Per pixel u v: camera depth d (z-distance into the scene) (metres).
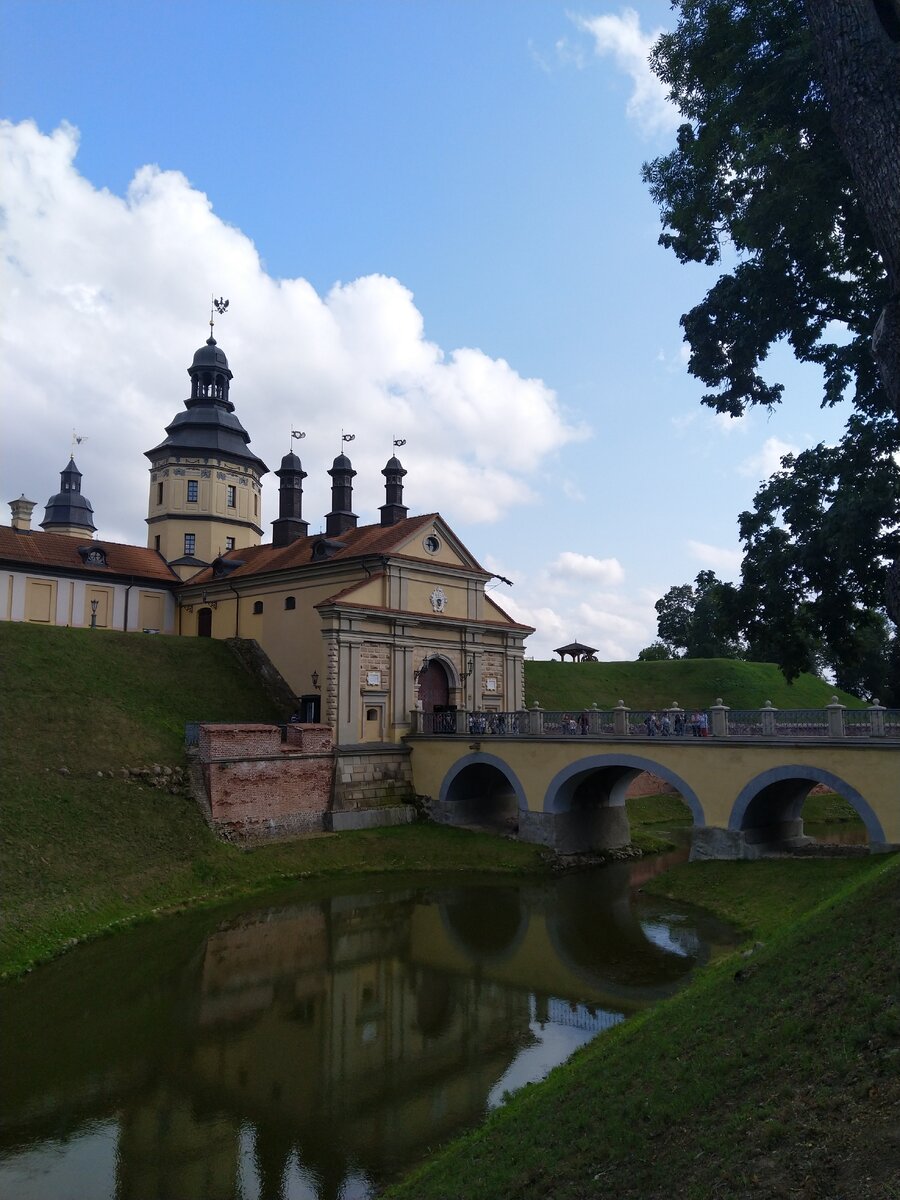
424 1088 14.22
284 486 49.12
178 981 19.69
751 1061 8.66
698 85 16.36
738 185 17.03
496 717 36.59
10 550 45.34
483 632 44.22
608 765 31.91
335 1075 14.82
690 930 23.39
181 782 30.61
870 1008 8.43
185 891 26.31
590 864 33.47
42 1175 11.80
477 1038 16.36
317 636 41.22
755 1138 7.06
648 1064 10.06
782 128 14.93
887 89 9.65
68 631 37.78
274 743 33.00
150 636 40.97
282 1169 11.86
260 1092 14.20
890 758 24.83
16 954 20.09
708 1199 6.45
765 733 27.81
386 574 39.34
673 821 45.25
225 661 42.19
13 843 23.86
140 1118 13.38
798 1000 9.77
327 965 21.03
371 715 38.28
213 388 55.16
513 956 21.77
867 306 16.83
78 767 28.86
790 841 30.34
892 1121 6.43
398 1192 9.76
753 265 17.20
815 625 18.88
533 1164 8.53
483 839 34.78
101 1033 16.69
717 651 78.56
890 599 10.35
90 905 23.27
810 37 13.70
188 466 53.31
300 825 33.47
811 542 17.55
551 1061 15.05
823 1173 6.17
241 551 51.47
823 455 18.52
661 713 31.53
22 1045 16.09
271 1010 17.97
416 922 25.02
